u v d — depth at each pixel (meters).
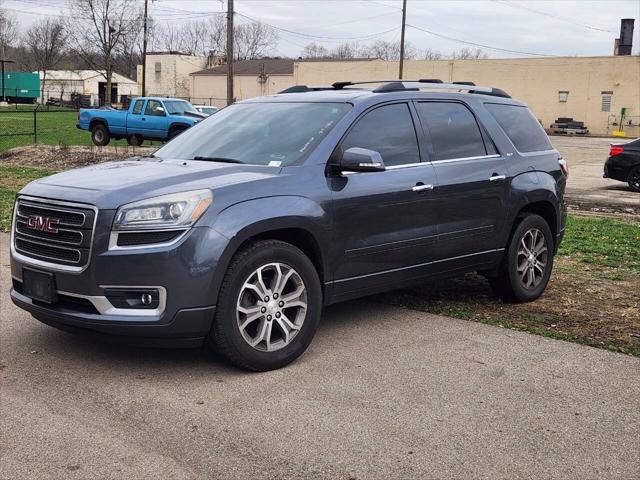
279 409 4.06
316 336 5.43
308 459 3.48
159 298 4.25
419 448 3.61
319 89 6.28
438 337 5.42
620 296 6.72
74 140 29.08
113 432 3.76
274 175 4.77
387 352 5.06
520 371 4.71
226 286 4.39
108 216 4.28
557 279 7.45
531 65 60.16
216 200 4.40
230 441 3.66
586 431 3.84
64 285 4.42
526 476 3.35
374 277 5.30
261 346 4.62
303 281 4.75
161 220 4.26
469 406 4.13
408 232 5.46
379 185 5.22
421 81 6.22
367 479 3.30
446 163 5.77
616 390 4.41
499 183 6.12
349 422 3.90
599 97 58.16
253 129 5.52
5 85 77.12
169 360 4.85
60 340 5.26
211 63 86.50
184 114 26.36
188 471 3.36
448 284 7.21
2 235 9.48
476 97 6.35
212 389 4.34
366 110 5.36
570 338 5.41
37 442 3.64
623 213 13.33
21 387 4.37
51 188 4.66
